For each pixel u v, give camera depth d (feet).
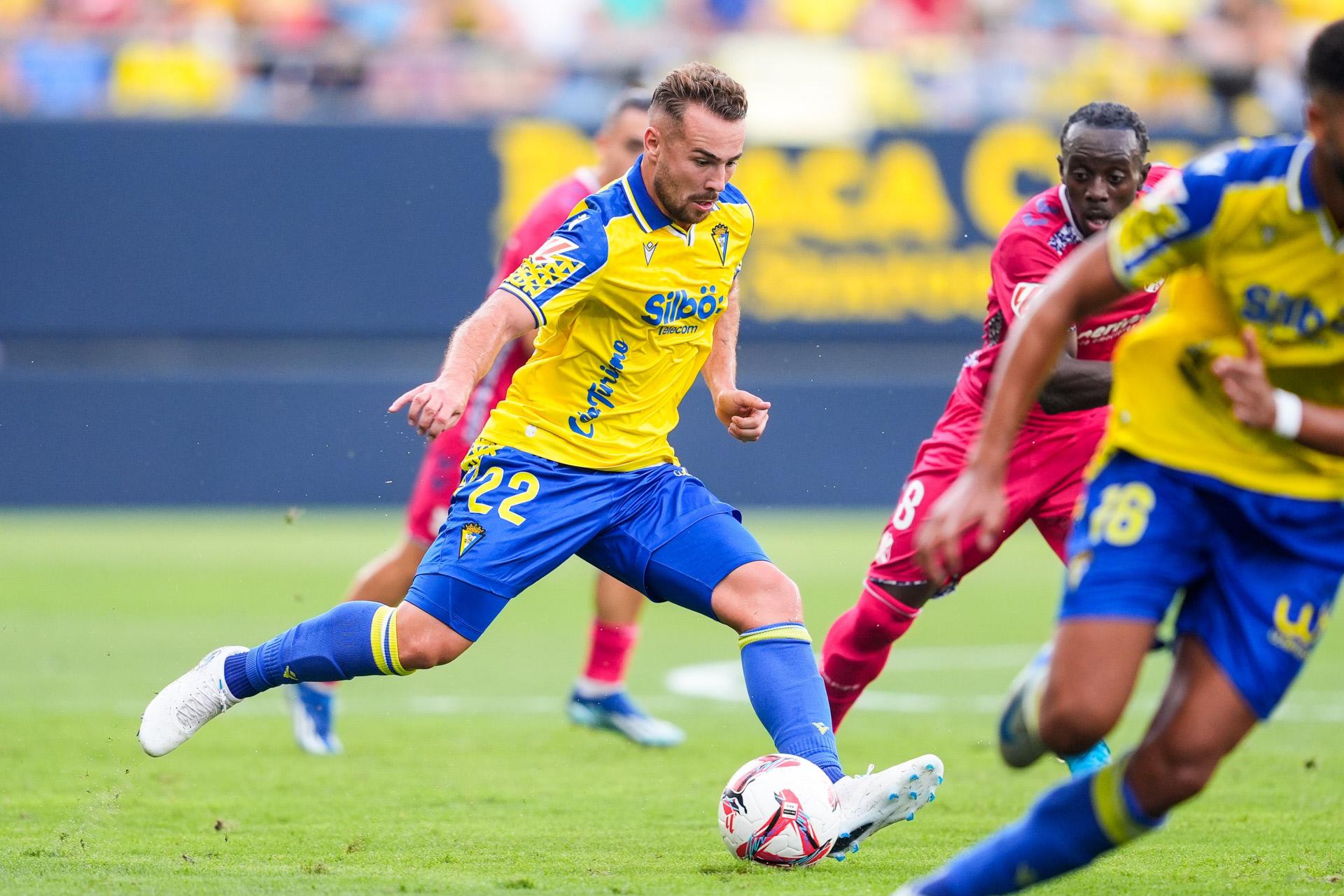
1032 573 163.32
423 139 179.52
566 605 138.72
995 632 121.29
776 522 181.57
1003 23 203.31
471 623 50.21
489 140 180.45
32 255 175.63
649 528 51.93
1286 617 36.06
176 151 176.55
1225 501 36.52
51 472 177.99
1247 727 36.06
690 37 198.18
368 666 49.96
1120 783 36.01
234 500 179.93
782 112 186.09
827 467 182.60
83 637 108.88
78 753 71.67
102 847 51.47
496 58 192.44
